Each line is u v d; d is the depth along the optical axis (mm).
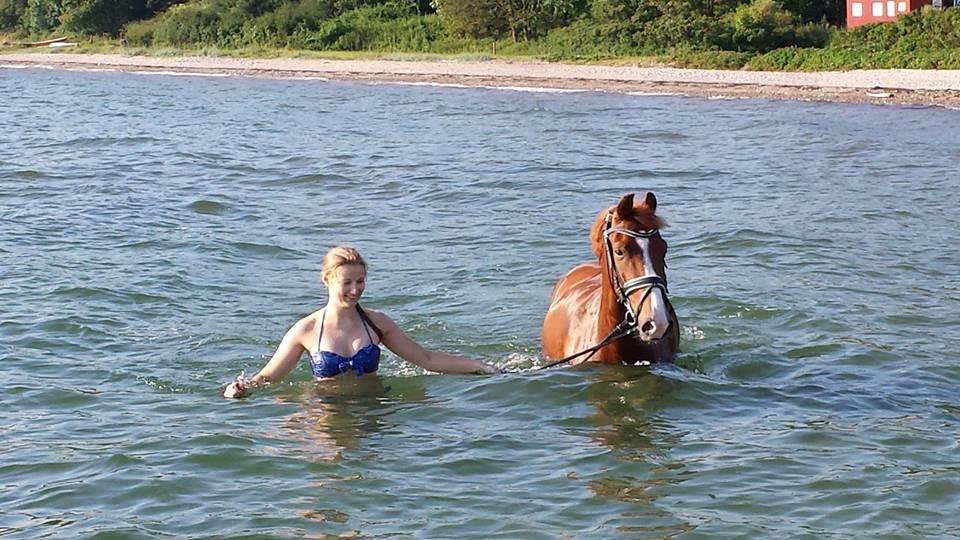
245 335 10578
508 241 14961
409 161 22969
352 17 64250
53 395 8898
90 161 23109
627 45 52625
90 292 12039
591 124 30625
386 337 8992
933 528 6547
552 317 9734
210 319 11164
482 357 9852
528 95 40719
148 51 66812
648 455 7609
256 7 67375
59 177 20812
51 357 9898
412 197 18719
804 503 6871
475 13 58156
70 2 75250
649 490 7055
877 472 7340
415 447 7742
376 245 14836
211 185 19984
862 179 20219
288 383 8977
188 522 6617
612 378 8906
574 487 7102
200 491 7047
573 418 8258
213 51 63531
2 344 10242
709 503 6867
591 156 23906
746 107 35062
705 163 22703
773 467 7418
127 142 26516
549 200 18375
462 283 12562
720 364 9609
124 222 16250
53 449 7766
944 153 23594
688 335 10422
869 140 25984
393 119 32438
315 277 13008
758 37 49219
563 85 44031
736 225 15750
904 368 9578
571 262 13609
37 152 24531
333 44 61969
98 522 6633
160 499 6938
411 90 43844
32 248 14383
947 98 35906
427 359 9023
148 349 10148
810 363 9680
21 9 81875
